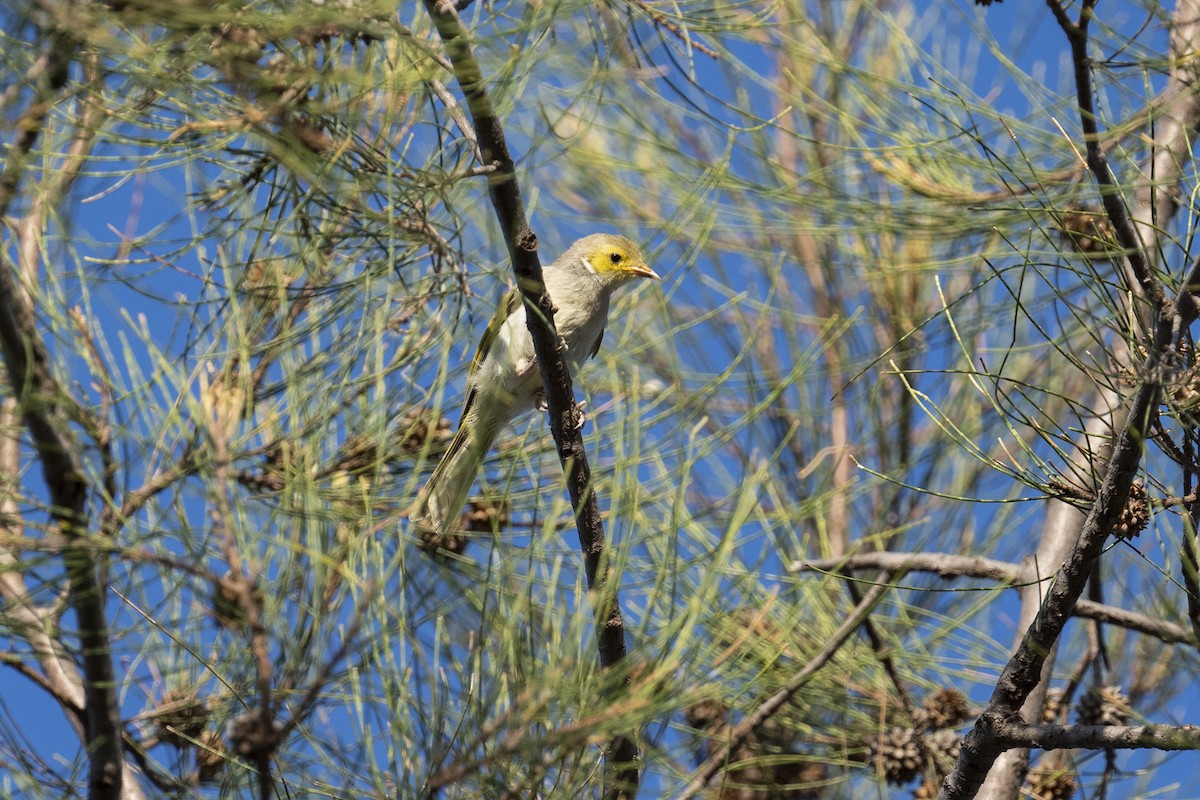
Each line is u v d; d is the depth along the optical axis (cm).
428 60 532
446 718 528
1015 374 1061
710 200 938
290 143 520
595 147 1049
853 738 892
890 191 971
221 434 528
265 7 484
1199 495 557
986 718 616
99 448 536
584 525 669
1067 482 598
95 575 497
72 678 623
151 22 434
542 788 511
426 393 737
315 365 683
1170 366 520
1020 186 781
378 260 698
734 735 764
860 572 935
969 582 1016
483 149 617
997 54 744
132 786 609
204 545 505
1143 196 699
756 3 705
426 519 711
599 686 477
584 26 677
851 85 848
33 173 496
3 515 505
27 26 424
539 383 912
